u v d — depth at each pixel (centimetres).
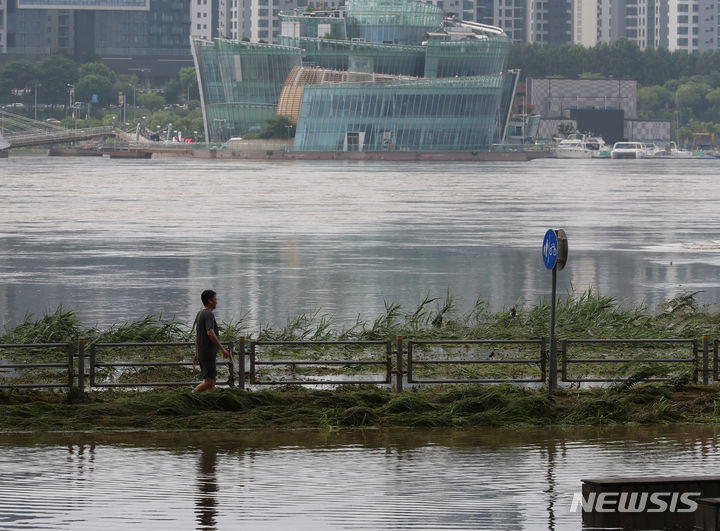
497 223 13212
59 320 5003
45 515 2208
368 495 2380
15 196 18238
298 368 4209
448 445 2923
